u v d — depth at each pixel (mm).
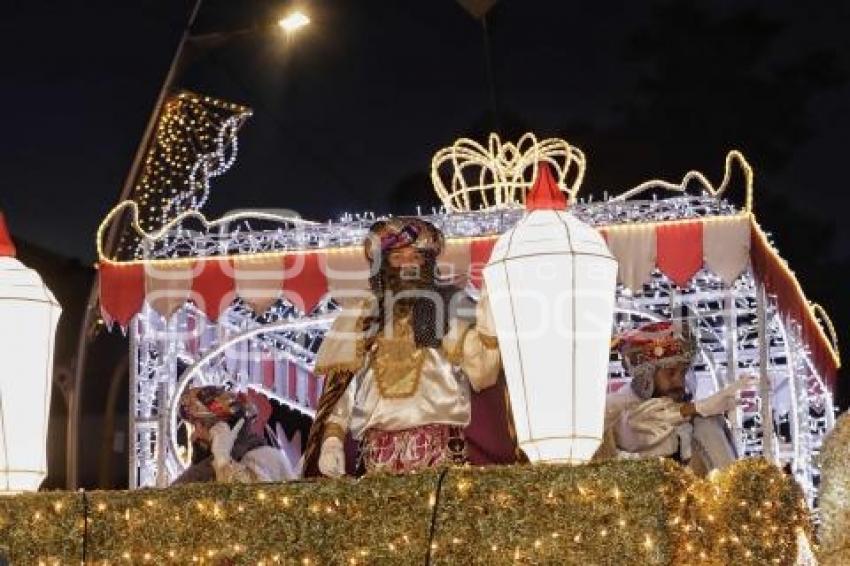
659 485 4820
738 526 5223
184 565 5340
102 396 15852
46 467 5656
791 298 9836
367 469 5949
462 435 5957
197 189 11320
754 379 7957
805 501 5477
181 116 11422
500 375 6426
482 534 4973
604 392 4910
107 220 9445
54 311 5598
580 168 9070
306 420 12727
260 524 5262
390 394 5926
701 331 10109
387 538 5090
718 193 8672
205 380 10875
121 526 5430
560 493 4891
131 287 9320
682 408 7918
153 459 10211
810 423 11641
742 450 9531
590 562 4844
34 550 5473
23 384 5504
